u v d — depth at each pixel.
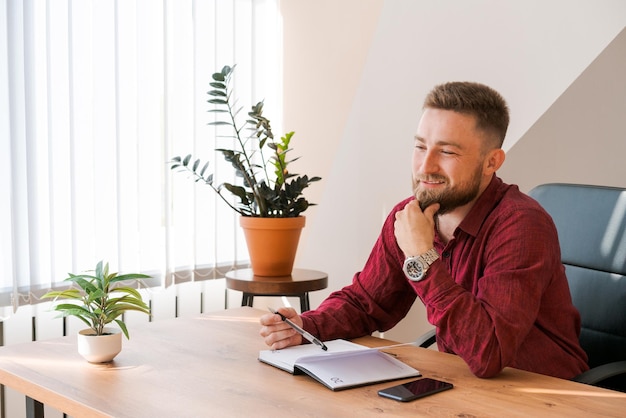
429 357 1.70
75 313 1.62
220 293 3.50
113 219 2.97
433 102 1.68
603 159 2.99
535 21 2.71
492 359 1.51
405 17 3.08
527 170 2.85
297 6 3.48
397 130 3.13
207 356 1.67
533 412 1.30
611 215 1.98
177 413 1.29
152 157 3.09
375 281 1.94
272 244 2.91
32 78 2.70
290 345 1.73
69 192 2.83
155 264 3.13
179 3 3.16
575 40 2.63
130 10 2.99
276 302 3.64
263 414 1.28
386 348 1.78
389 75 3.15
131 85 3.01
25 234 2.71
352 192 3.32
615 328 1.93
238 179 3.42
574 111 2.77
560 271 1.76
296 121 3.51
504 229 1.67
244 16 3.42
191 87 3.22
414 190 1.71
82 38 2.85
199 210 3.29
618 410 1.32
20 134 2.69
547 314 1.75
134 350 1.72
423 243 1.63
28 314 2.81
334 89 3.36
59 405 1.40
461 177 1.66
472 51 2.88
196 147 3.26
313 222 3.50
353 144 3.30
